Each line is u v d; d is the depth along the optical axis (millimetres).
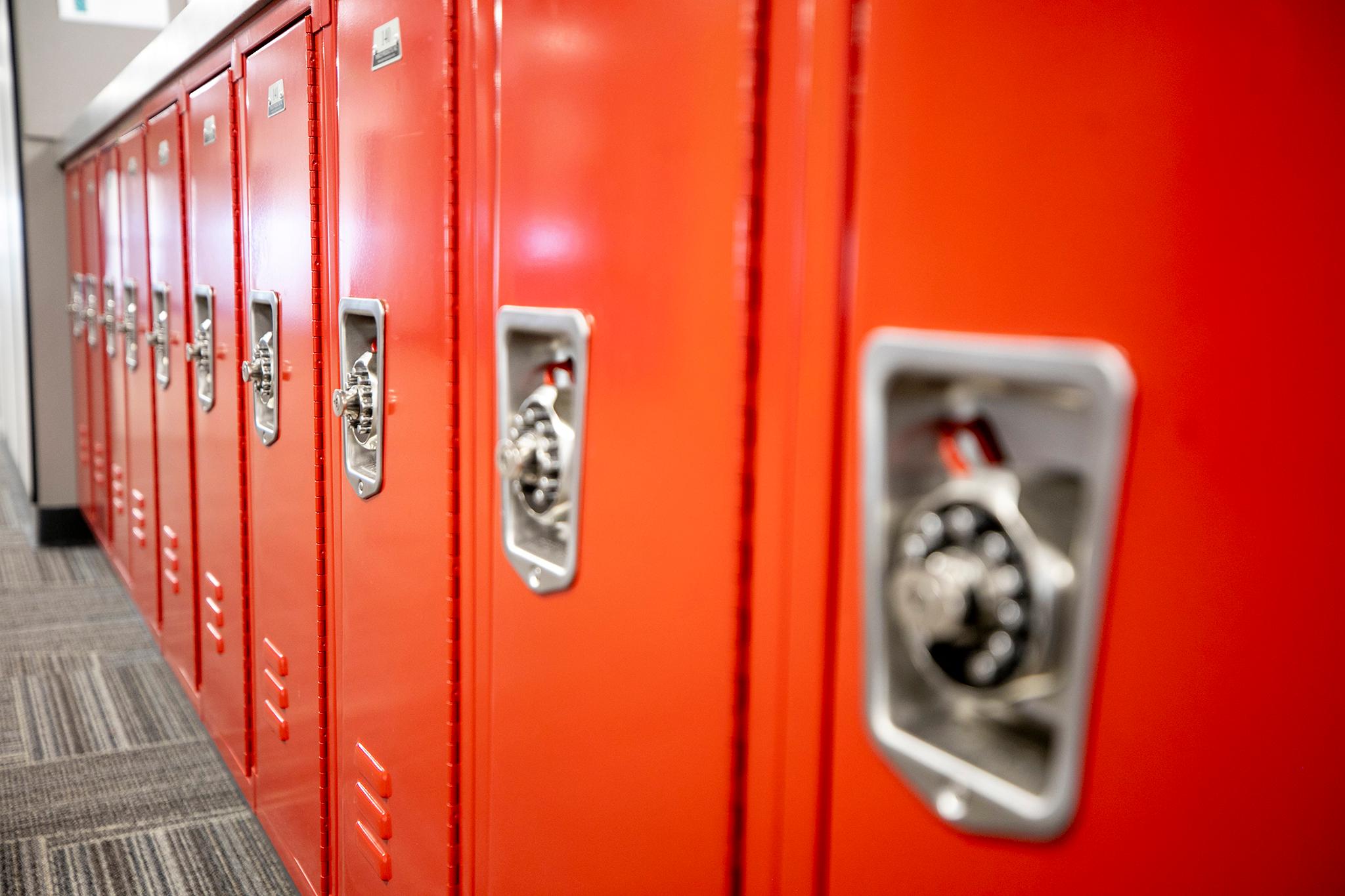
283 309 2059
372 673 1728
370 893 1805
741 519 863
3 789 2803
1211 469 561
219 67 2436
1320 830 539
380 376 1601
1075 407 644
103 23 5344
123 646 3951
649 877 1023
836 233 752
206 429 2797
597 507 1059
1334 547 523
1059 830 634
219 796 2801
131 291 3807
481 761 1366
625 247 993
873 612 725
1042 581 618
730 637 888
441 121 1355
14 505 6375
